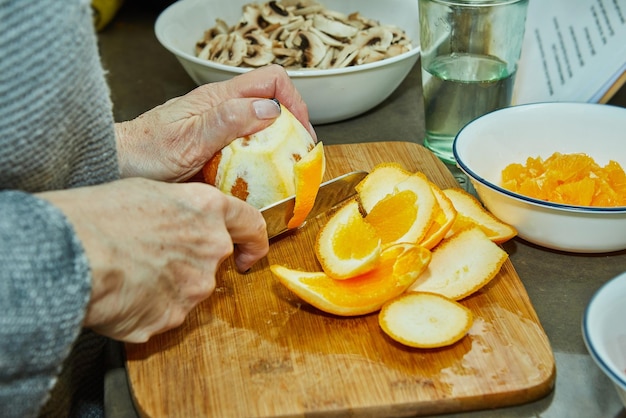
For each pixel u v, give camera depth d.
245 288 0.55
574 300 0.55
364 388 0.47
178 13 0.83
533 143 0.64
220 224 0.49
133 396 0.47
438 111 0.71
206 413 0.46
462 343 0.50
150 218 0.45
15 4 0.40
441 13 0.68
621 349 0.46
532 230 0.58
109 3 1.01
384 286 0.51
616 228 0.55
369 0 0.88
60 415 0.50
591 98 0.70
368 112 0.82
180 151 0.58
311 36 0.79
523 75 0.75
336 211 0.62
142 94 0.87
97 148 0.48
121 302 0.44
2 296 0.38
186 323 0.52
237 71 0.72
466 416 0.47
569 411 0.47
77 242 0.40
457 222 0.58
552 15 0.75
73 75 0.43
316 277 0.53
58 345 0.40
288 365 0.49
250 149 0.57
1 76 0.40
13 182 0.44
